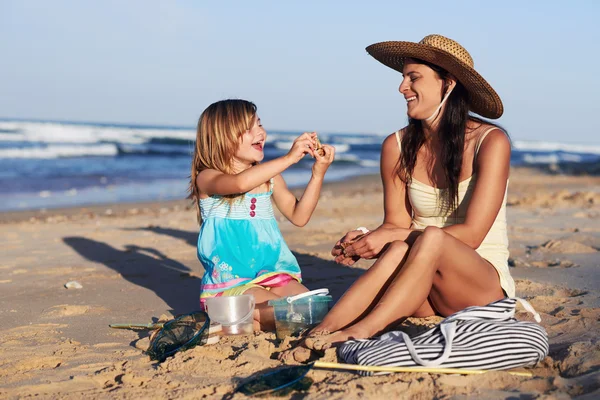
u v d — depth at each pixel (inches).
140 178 789.9
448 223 133.7
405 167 135.8
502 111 131.0
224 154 138.1
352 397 90.9
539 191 546.3
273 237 141.7
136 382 104.4
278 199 148.4
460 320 107.9
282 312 123.1
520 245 248.2
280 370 101.6
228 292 135.6
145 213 438.3
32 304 172.9
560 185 631.8
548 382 94.9
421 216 137.3
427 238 114.7
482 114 136.3
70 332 142.0
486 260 124.6
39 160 1028.5
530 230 289.4
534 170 927.0
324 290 128.3
